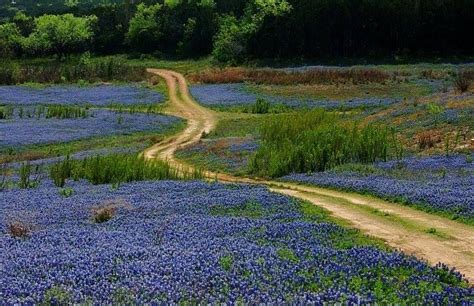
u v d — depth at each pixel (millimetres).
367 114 49500
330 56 120375
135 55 157125
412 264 12297
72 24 166250
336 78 93875
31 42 166375
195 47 151250
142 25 160250
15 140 55719
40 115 73812
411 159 33875
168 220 18875
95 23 171250
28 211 22812
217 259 11797
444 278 11859
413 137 38375
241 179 36688
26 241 15547
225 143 50719
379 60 113562
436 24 114188
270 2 129750
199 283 9961
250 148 46719
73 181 35938
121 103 87188
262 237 15312
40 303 9148
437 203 22078
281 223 17859
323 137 37688
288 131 41938
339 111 70062
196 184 30266
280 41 124312
